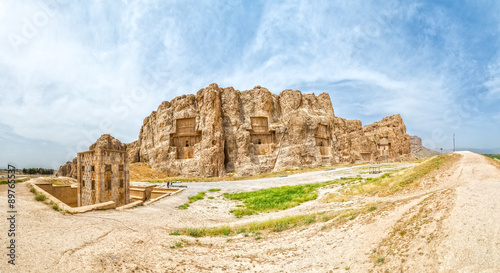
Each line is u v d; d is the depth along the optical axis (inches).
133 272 423.8
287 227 742.5
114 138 3617.1
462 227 401.7
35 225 586.2
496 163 1152.8
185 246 608.4
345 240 525.3
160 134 3154.5
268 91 3292.3
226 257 536.4
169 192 1633.9
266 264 488.4
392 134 4254.4
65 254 439.8
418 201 586.6
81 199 1318.9
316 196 1374.3
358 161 3966.5
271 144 3095.5
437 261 352.2
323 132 3356.3
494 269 306.7
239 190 1841.8
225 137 3004.4
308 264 462.6
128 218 838.5
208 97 2979.8
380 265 392.5
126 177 1400.1
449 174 1101.7
